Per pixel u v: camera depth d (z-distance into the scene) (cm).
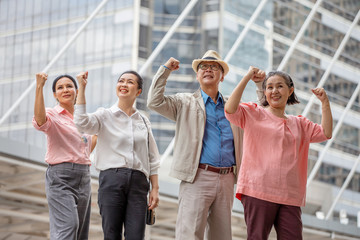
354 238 1538
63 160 475
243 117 443
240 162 476
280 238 423
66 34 2720
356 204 2542
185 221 459
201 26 2617
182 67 2612
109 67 2630
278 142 432
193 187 462
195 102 481
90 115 466
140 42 2641
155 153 493
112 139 469
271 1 2469
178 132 476
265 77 458
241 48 2388
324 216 2394
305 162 442
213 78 485
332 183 2455
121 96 480
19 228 970
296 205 425
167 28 2669
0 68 2791
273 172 425
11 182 859
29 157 781
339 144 2502
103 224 454
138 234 452
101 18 2702
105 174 459
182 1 2694
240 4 2539
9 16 2814
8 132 2688
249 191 427
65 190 469
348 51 2562
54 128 481
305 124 450
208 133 473
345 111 1677
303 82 2391
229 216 467
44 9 2778
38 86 469
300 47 2416
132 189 459
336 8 2550
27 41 2773
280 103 445
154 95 471
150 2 2669
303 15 2473
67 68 2688
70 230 454
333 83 2486
